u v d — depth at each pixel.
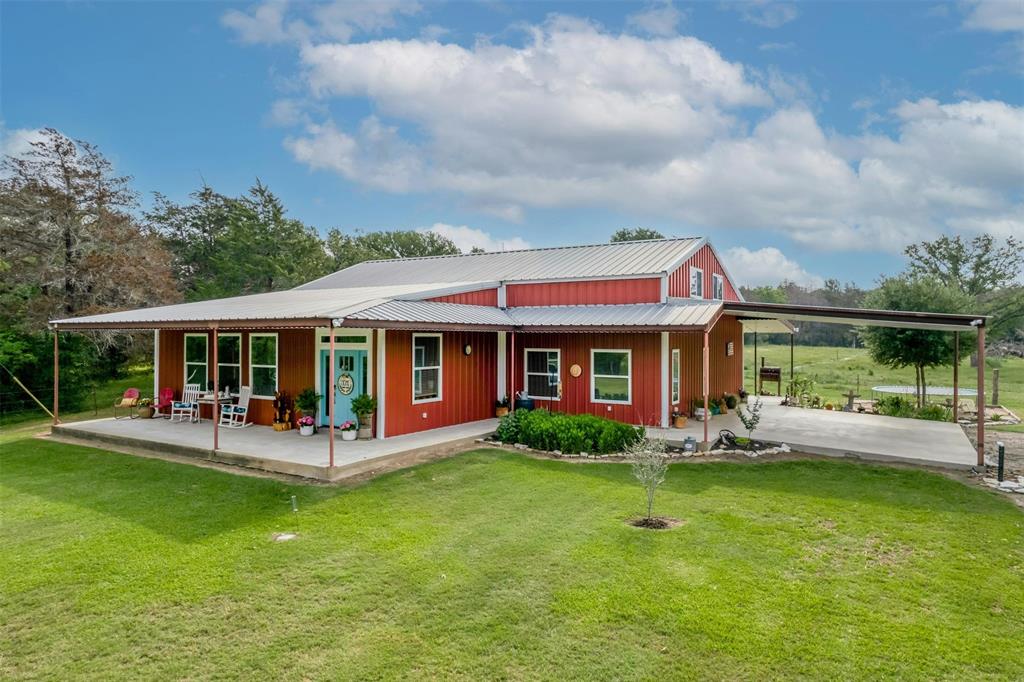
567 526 7.04
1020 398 23.06
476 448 11.61
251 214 33.12
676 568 5.75
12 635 4.59
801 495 8.48
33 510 7.83
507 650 4.32
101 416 17.69
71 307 21.00
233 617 4.83
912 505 8.00
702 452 11.33
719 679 3.96
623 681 3.94
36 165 21.50
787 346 50.06
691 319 12.10
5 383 18.81
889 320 10.80
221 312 11.88
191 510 7.73
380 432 11.81
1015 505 8.03
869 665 4.12
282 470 9.75
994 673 4.05
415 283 18.14
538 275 16.61
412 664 4.15
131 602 5.09
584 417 12.08
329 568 5.79
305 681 3.96
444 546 6.37
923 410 16.45
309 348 12.95
